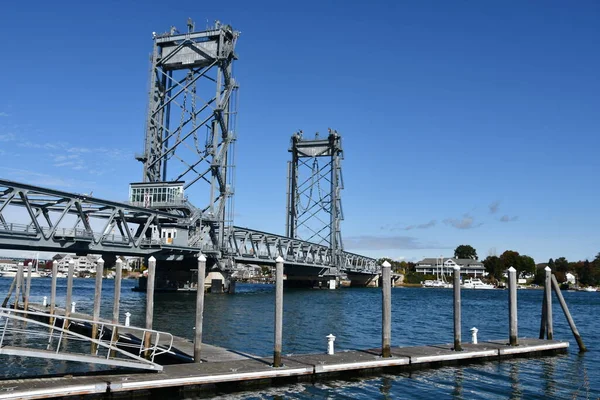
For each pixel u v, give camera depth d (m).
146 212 72.69
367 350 29.14
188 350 27.14
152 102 91.12
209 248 89.31
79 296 85.44
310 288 140.50
